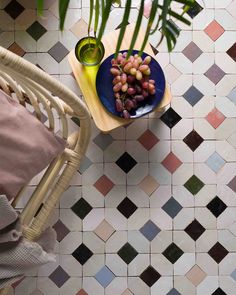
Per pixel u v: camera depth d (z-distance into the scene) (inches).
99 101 57.1
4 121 42.3
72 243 62.6
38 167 44.9
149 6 61.2
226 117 62.8
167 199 62.8
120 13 61.9
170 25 42.0
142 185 62.7
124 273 62.9
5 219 44.1
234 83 62.8
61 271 62.7
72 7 61.9
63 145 46.8
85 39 57.1
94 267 62.8
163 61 62.4
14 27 62.0
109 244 62.8
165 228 62.9
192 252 63.0
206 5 62.4
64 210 62.5
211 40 62.6
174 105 62.7
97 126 56.9
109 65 56.8
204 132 62.8
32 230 50.3
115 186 62.6
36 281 62.7
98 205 62.6
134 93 56.2
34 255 47.2
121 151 62.5
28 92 42.4
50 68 62.1
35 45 62.1
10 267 46.8
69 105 43.4
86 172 62.4
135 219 62.7
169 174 62.8
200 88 62.7
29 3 61.9
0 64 35.9
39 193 49.9
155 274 63.0
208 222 63.0
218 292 63.0
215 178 63.0
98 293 62.8
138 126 62.6
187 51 62.5
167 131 62.7
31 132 43.6
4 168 43.1
